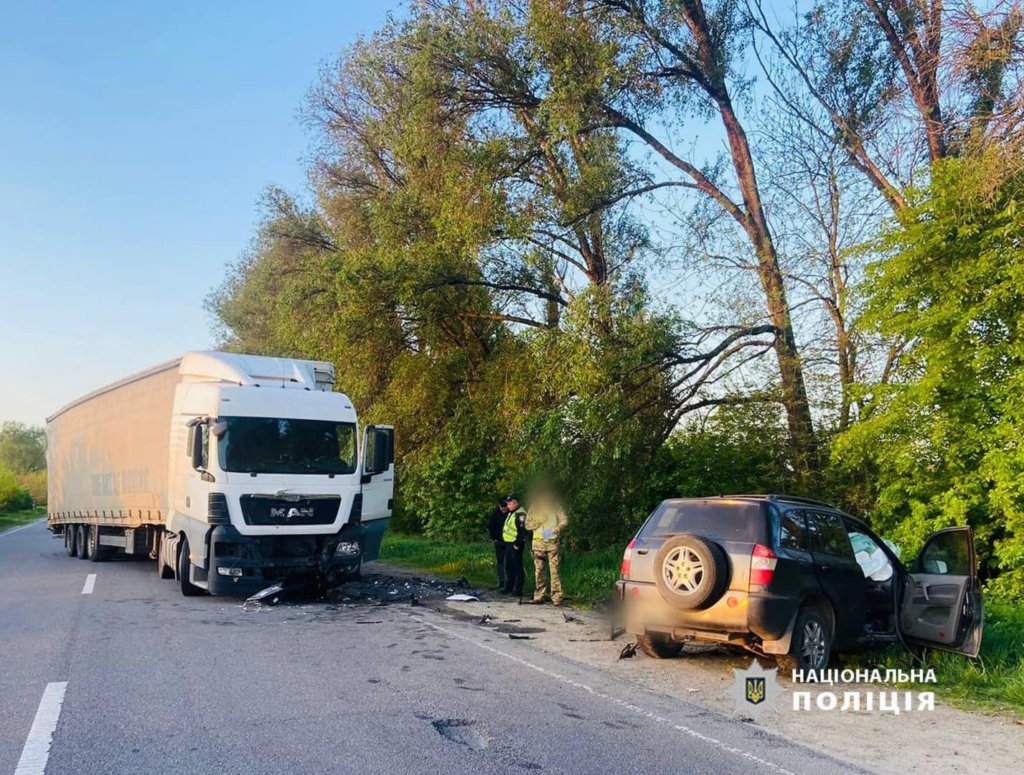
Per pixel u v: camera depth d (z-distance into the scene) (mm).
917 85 13641
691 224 16859
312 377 14180
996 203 10977
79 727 6016
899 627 8570
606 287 15203
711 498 8555
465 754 5555
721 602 7840
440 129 17906
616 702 7078
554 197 16922
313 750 5555
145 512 15820
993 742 6215
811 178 16188
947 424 11766
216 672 7789
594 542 17281
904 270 11852
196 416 13062
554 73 16078
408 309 19859
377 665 8250
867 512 14336
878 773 5457
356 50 25859
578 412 14664
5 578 16062
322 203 28172
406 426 22016
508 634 10328
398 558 21219
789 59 17016
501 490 21844
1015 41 9039
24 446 116312
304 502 12727
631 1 16562
